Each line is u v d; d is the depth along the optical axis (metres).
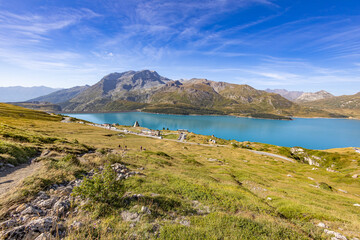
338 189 44.22
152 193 13.29
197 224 9.24
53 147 28.38
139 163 30.47
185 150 98.88
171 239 7.39
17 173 14.13
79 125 126.44
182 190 15.84
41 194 9.80
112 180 10.62
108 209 9.26
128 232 7.63
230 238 8.02
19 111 131.88
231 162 72.00
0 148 17.50
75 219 8.02
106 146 55.00
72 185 12.14
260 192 25.94
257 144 172.00
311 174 66.62
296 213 15.20
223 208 12.83
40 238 6.27
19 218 7.47
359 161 104.56
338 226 12.71
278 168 70.69
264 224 10.09
